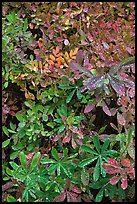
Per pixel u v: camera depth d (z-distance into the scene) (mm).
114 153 1306
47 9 1398
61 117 1331
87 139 1338
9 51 1344
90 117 1387
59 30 1376
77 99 1376
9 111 1370
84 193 1393
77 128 1318
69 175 1297
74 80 1327
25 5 1384
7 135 1361
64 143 1383
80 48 1381
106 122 1404
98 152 1295
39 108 1355
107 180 1309
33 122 1358
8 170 1313
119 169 1241
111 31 1380
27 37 1363
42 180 1309
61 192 1310
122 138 1287
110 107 1361
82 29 1388
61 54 1345
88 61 1308
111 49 1330
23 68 1353
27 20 1404
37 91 1355
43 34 1379
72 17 1373
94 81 1251
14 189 1353
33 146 1377
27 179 1299
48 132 1363
